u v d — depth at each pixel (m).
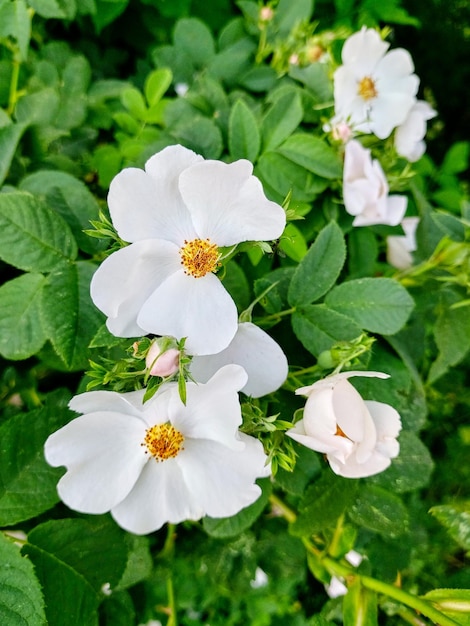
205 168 0.13
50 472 0.15
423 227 0.22
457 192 0.30
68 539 0.15
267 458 0.14
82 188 0.17
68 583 0.15
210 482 0.15
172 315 0.14
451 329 0.20
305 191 0.19
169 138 0.19
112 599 0.18
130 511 0.15
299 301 0.17
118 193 0.14
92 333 0.16
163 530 0.22
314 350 0.16
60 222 0.16
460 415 0.41
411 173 0.21
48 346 0.17
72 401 0.13
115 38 0.29
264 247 0.14
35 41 0.26
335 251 0.17
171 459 0.15
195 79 0.24
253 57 0.24
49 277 0.16
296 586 0.33
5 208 0.16
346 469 0.15
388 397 0.18
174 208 0.14
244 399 0.15
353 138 0.21
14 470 0.15
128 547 0.17
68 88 0.23
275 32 0.24
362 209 0.19
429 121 0.47
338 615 0.20
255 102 0.22
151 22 0.28
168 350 0.13
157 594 0.26
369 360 0.17
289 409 0.16
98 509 0.14
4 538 0.14
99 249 0.17
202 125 0.19
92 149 0.23
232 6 0.28
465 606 0.17
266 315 0.17
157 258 0.14
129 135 0.22
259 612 0.34
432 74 0.46
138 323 0.14
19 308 0.16
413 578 0.29
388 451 0.15
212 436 0.15
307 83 0.21
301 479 0.17
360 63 0.21
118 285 0.14
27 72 0.23
